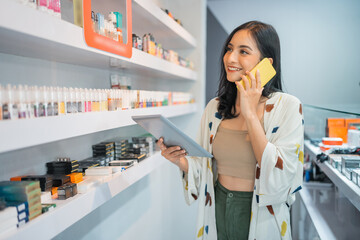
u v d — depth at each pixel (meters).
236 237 1.38
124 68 1.86
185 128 3.27
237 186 1.38
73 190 1.14
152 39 1.93
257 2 4.00
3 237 0.78
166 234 3.41
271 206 1.30
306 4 3.90
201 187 1.47
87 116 1.15
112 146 1.81
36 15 0.85
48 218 0.94
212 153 1.46
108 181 1.33
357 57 3.83
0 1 0.73
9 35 0.84
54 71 1.43
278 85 1.44
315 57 3.93
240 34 1.32
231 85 1.42
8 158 1.16
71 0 1.48
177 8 3.17
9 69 1.16
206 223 1.46
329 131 2.34
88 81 1.75
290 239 1.38
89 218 1.80
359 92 3.85
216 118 1.47
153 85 2.81
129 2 1.51
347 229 1.77
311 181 2.74
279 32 3.98
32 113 0.93
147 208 2.80
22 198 0.89
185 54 3.18
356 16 3.80
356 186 1.43
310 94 3.96
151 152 1.99
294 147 1.23
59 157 1.47
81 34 1.08
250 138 1.25
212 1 4.08
